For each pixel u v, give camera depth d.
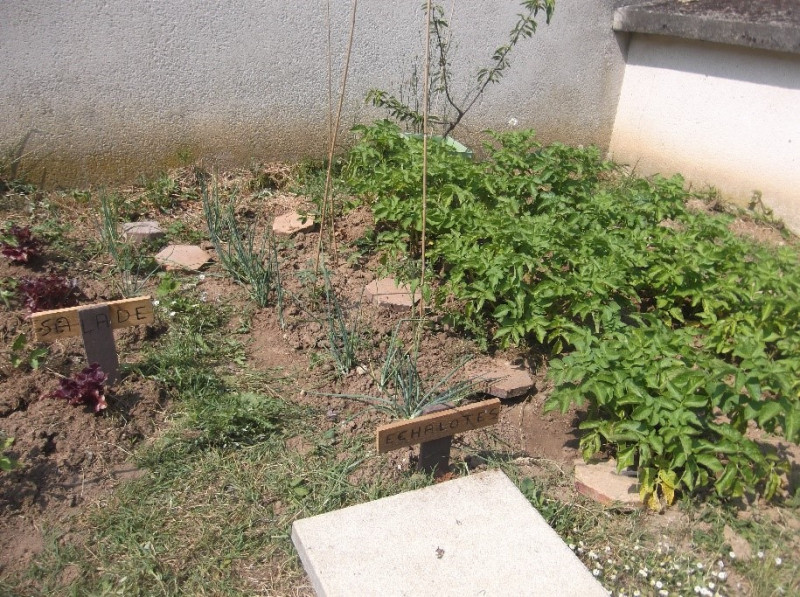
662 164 7.00
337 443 3.49
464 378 3.88
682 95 6.65
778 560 3.04
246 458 3.37
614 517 3.25
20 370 3.66
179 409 3.59
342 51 5.92
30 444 3.25
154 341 3.99
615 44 7.00
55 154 5.24
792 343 3.82
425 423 3.08
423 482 3.27
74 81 5.11
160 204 5.32
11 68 4.90
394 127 5.42
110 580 2.80
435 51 6.23
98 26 5.05
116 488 3.18
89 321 3.43
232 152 5.84
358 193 5.18
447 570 2.76
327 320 4.09
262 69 5.68
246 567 2.92
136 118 5.39
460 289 4.02
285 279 4.57
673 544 3.14
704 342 4.03
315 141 6.10
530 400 3.87
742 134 6.23
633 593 2.93
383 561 2.78
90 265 4.54
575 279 3.97
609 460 3.51
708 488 3.38
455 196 4.93
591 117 7.23
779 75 5.84
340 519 2.95
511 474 3.39
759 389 3.15
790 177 5.94
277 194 5.69
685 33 6.29
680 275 4.20
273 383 3.82
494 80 5.96
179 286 4.45
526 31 6.01
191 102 5.54
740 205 6.39
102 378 3.44
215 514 3.10
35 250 4.38
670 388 3.17
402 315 4.30
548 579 2.74
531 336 4.24
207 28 5.38
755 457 3.08
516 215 4.84
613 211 4.79
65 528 2.99
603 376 3.23
